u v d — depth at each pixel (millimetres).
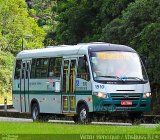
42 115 34781
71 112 31234
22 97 36594
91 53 30172
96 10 52750
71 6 55000
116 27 45000
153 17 43281
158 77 40625
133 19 44156
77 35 53844
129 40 44031
